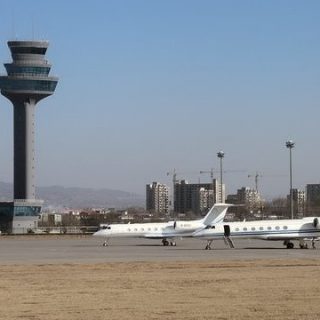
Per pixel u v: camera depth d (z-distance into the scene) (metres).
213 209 123.25
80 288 50.69
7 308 41.09
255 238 107.00
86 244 128.25
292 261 75.00
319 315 38.53
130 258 82.25
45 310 40.34
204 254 90.50
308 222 108.12
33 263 74.06
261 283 53.44
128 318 37.75
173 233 122.69
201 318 37.69
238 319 37.41
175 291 48.69
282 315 38.53
